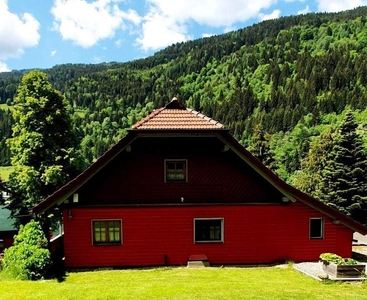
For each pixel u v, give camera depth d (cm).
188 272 1461
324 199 3550
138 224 1567
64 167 2538
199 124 1558
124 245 1562
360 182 3388
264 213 1614
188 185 1588
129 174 1566
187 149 1588
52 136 2559
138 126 1519
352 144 3462
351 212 3366
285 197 1580
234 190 1606
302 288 1198
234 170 1606
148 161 1573
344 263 1355
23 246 1421
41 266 1365
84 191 1546
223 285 1211
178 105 1691
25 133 2483
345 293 1141
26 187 2425
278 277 1377
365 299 1063
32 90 2548
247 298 1041
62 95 2648
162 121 1566
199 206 1588
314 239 1639
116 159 1560
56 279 1366
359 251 1992
